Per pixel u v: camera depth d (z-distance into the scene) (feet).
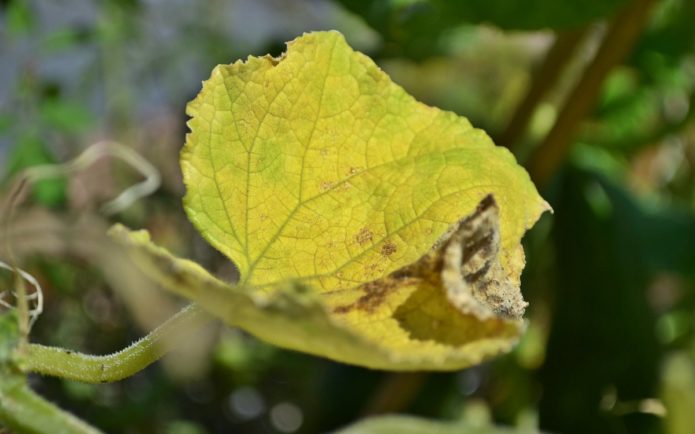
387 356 1.09
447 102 3.70
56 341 2.76
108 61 2.99
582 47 2.57
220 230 1.31
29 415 1.17
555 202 2.91
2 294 1.36
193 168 1.29
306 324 1.09
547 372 2.81
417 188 1.31
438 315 1.19
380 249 1.31
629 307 2.81
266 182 1.31
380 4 2.25
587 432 2.72
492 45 3.61
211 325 3.11
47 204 2.37
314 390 3.12
